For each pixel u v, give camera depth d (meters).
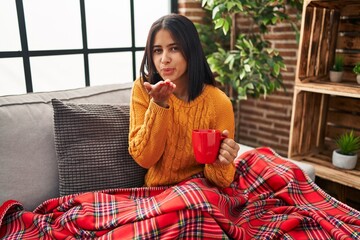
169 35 1.05
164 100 0.99
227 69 2.15
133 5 2.13
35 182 1.13
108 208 0.98
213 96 1.18
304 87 1.70
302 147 1.88
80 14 1.87
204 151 0.93
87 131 1.16
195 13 2.37
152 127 1.00
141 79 1.17
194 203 0.85
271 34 2.50
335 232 0.94
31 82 1.72
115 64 2.11
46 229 0.93
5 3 1.56
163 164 1.14
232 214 1.05
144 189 1.11
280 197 1.14
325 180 1.89
